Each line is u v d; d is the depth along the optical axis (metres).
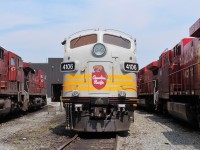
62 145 9.39
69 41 12.87
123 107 11.80
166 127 14.90
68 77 12.29
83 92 11.91
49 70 59.44
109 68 11.99
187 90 13.83
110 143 10.36
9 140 11.38
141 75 32.25
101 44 12.06
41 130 14.38
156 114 24.12
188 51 14.20
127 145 9.89
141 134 12.46
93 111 11.73
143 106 29.95
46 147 9.76
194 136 11.80
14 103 21.47
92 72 11.96
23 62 24.97
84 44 12.51
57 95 58.56
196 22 10.88
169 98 18.25
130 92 12.20
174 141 10.63
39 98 32.38
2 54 18.39
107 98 11.77
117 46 12.39
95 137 11.84
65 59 12.59
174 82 16.86
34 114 25.98
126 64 12.20
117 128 11.88
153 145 9.84
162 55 20.58
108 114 11.96
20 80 23.16
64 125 16.25
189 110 13.47
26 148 9.62
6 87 19.06
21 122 18.55
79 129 11.96
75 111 12.05
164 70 19.92
